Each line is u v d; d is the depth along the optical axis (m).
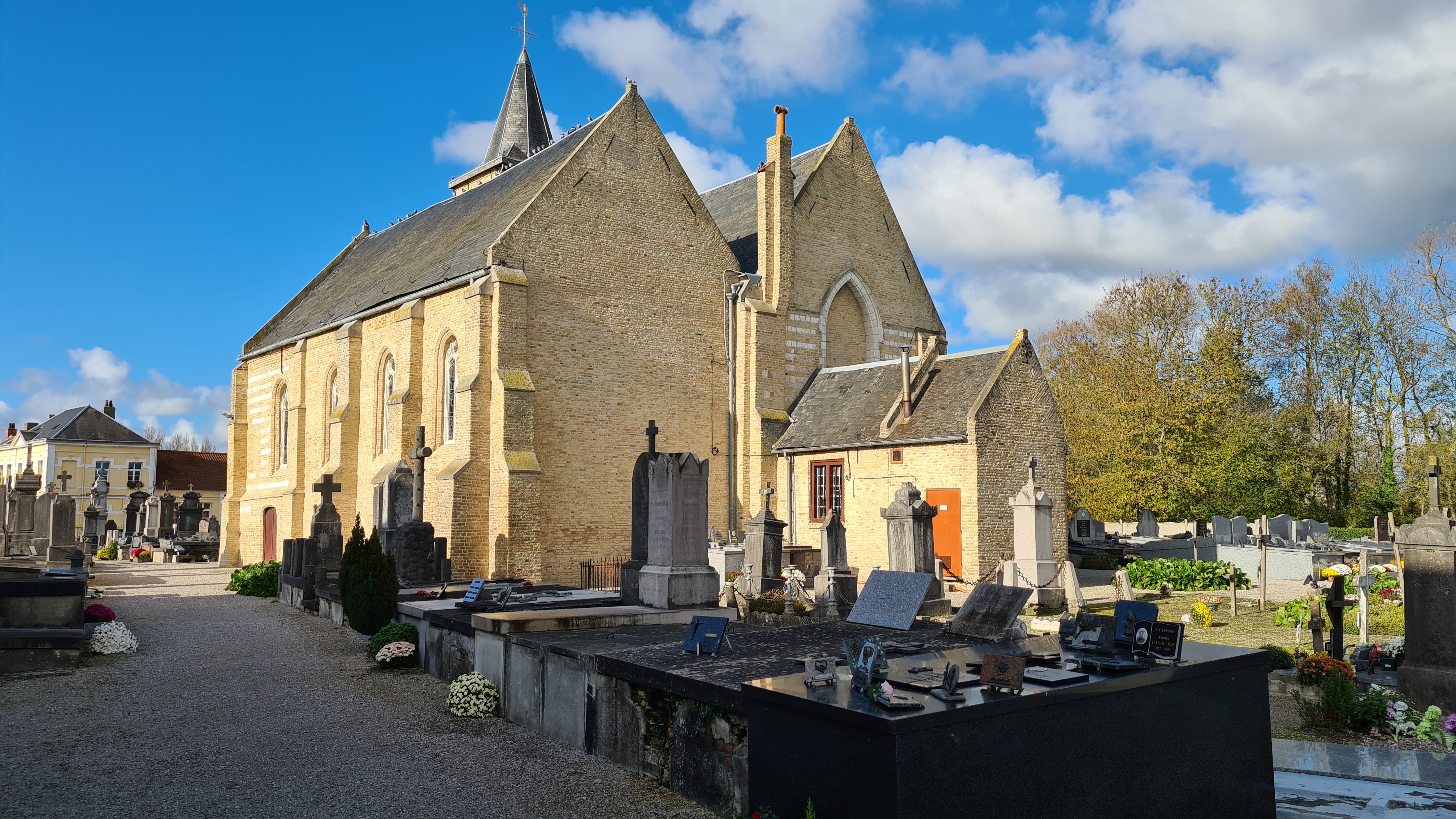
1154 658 6.86
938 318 35.31
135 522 50.06
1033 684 6.05
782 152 30.66
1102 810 6.01
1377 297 42.12
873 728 5.15
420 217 40.59
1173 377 40.53
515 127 44.41
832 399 29.06
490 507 24.30
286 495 35.34
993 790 5.45
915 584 10.83
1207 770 6.72
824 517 27.53
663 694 8.05
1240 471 39.03
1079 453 42.00
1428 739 9.45
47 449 70.06
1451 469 35.47
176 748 9.38
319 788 8.06
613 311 27.02
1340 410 42.31
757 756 6.24
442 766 8.64
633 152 27.91
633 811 7.35
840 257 32.53
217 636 17.11
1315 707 10.26
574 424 25.95
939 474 24.05
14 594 13.43
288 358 37.12
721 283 29.62
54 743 9.57
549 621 11.02
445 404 26.94
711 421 29.06
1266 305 42.81
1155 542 34.59
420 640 14.12
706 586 13.07
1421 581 10.27
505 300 24.45
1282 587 26.12
